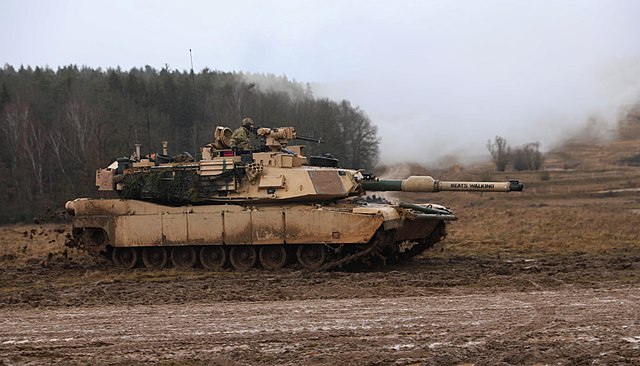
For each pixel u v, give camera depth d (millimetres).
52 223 51125
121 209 25344
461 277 20016
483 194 59469
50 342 12906
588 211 43312
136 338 13047
